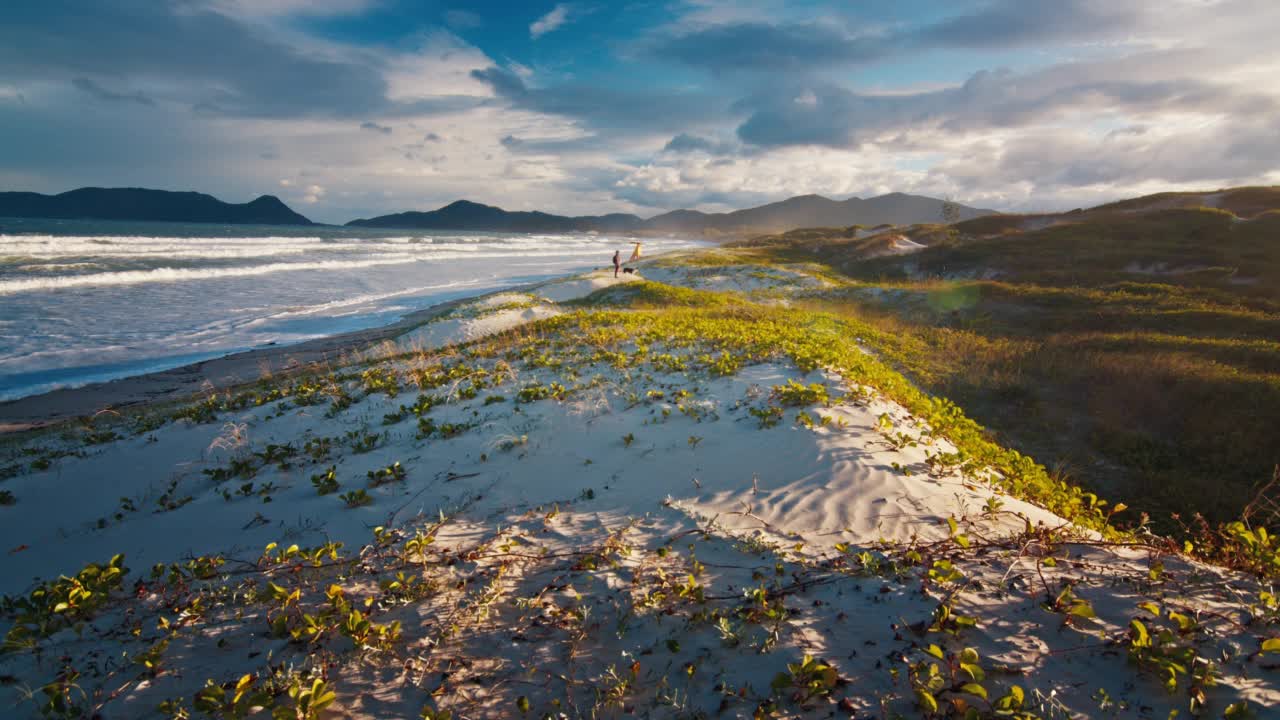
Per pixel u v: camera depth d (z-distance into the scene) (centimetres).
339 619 370
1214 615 345
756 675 318
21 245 5147
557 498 572
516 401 858
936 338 1730
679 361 1033
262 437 816
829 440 655
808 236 9425
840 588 396
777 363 1000
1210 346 1367
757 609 369
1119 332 1714
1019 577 401
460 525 521
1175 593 376
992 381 1275
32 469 768
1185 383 1115
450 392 929
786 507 526
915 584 395
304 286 3866
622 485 593
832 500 534
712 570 430
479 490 595
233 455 755
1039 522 494
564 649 346
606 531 498
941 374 1344
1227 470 859
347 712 299
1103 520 628
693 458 641
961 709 281
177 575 427
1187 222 3562
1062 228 3975
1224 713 270
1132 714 278
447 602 395
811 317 1923
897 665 318
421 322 2498
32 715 301
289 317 2752
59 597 385
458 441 726
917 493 547
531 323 1825
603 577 421
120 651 352
